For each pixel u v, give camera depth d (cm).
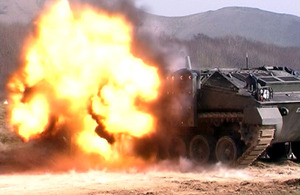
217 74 2625
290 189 2008
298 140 2722
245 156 2519
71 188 2134
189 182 2220
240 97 2519
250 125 2492
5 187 2178
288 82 2603
